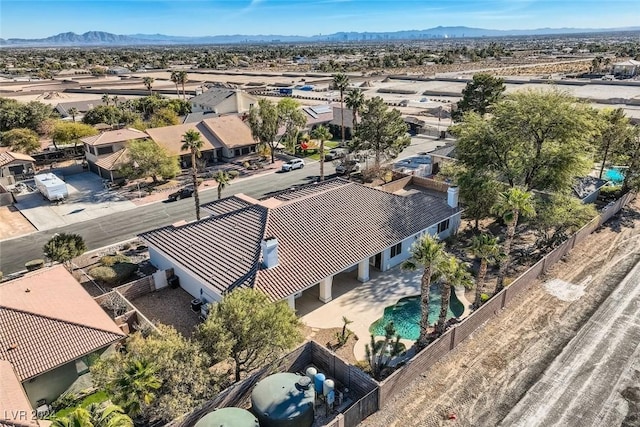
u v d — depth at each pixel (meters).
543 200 37.66
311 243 30.70
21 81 153.88
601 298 29.34
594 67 147.25
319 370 24.16
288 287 26.92
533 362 23.86
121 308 29.62
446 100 115.00
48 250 33.56
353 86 140.50
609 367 23.31
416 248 24.42
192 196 53.25
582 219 38.12
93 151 61.38
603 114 47.34
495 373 23.17
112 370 19.61
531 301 29.28
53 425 14.73
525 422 20.27
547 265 32.88
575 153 37.06
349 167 60.69
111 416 15.80
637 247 36.09
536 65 186.38
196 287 30.97
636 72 138.00
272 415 19.61
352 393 22.58
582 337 25.66
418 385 22.59
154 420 19.95
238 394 21.09
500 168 39.75
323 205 34.47
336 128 84.06
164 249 32.88
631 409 20.73
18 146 67.12
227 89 97.38
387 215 35.28
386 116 56.38
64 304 25.64
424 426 20.23
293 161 64.12
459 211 38.78
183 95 120.44
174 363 19.59
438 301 30.75
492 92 71.81
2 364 20.77
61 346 22.56
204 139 67.88
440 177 53.16
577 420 20.27
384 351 24.25
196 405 19.83
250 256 29.00
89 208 50.28
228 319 21.78
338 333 27.34
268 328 21.97
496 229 41.44
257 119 65.38
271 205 33.88
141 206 50.56
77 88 137.50
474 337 26.00
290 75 174.00
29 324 22.98
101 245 41.06
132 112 91.38
